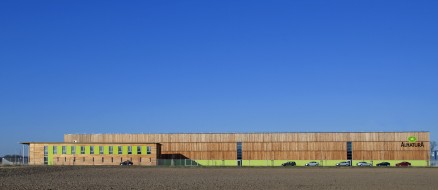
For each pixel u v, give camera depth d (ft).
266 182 196.24
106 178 216.33
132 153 435.94
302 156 452.76
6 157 459.32
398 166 405.59
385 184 187.42
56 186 170.40
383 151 449.89
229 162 456.86
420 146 448.24
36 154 432.66
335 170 316.19
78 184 180.04
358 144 451.94
